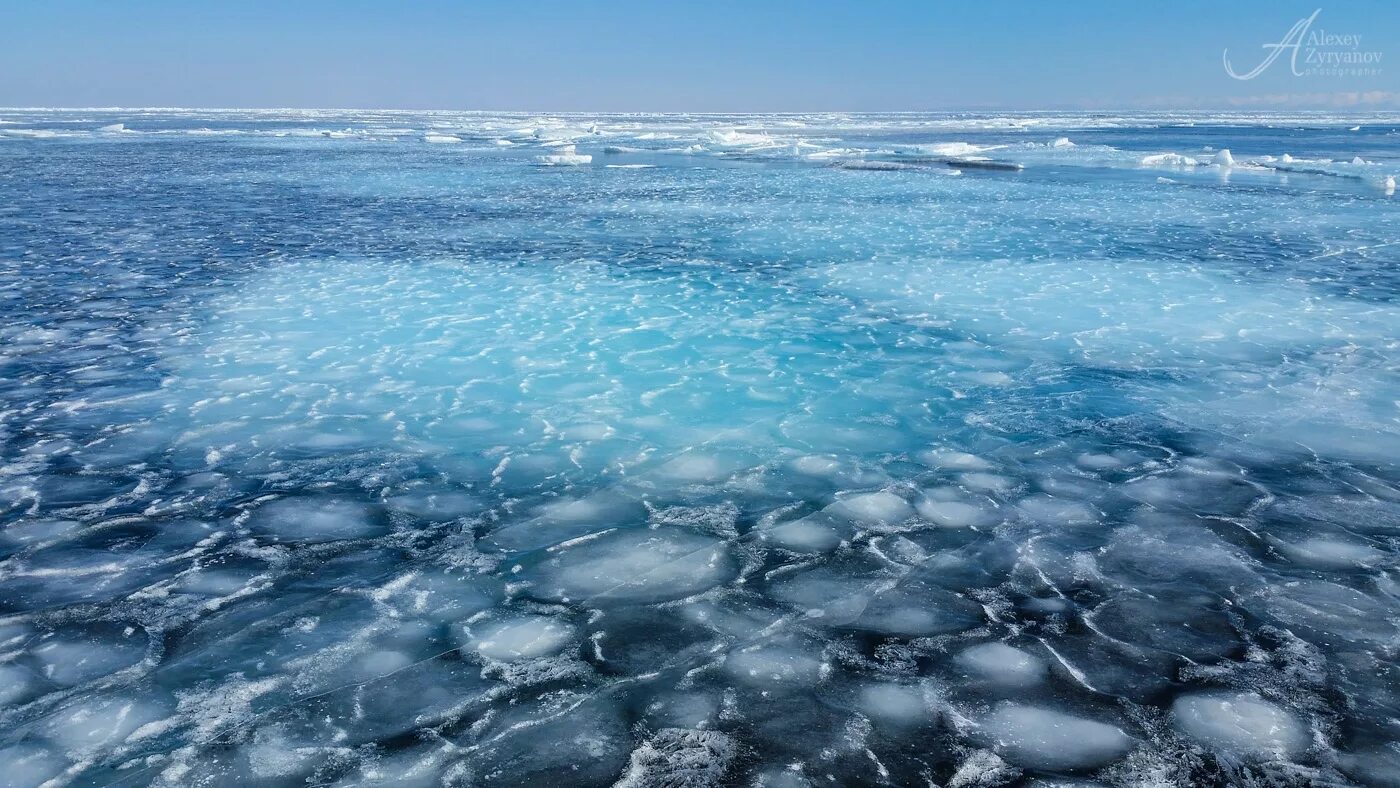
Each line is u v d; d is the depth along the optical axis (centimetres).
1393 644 348
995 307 971
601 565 423
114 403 655
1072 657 344
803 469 538
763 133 6225
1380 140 5122
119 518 474
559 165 3253
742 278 1143
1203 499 488
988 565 420
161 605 388
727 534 455
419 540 451
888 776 279
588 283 1112
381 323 902
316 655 349
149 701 321
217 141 4872
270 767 285
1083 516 470
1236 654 344
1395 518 461
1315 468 528
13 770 284
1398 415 614
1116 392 675
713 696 321
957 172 2891
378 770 283
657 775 279
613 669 339
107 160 3228
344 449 571
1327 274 1131
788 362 763
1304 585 396
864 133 6606
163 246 1376
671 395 676
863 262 1258
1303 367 729
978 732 300
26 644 357
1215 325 874
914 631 364
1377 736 295
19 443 577
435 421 622
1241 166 3014
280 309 962
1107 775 279
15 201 1933
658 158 3753
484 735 300
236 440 586
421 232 1550
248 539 451
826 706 315
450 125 8319
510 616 378
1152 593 392
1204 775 278
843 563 424
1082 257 1283
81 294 1027
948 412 636
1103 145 4588
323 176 2697
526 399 668
